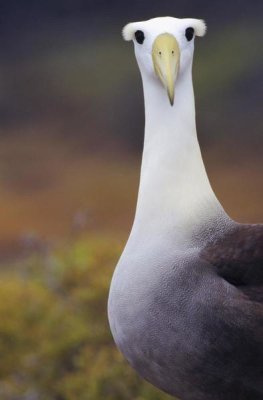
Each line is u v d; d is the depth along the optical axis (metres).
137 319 7.97
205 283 7.84
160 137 8.32
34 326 13.76
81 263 14.27
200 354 7.82
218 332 7.73
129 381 12.17
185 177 8.27
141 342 8.00
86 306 13.47
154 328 7.91
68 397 12.41
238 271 7.85
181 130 8.28
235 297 7.73
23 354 13.54
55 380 13.00
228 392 7.94
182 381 8.02
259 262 7.84
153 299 7.92
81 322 13.27
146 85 8.36
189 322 7.80
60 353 13.09
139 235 8.24
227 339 7.72
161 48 8.12
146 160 8.39
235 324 7.69
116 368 12.24
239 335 7.69
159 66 8.10
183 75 8.27
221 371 7.82
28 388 13.02
